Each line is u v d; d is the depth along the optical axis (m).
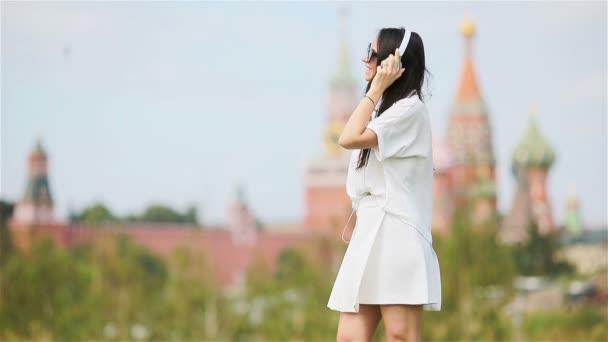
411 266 4.09
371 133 4.07
